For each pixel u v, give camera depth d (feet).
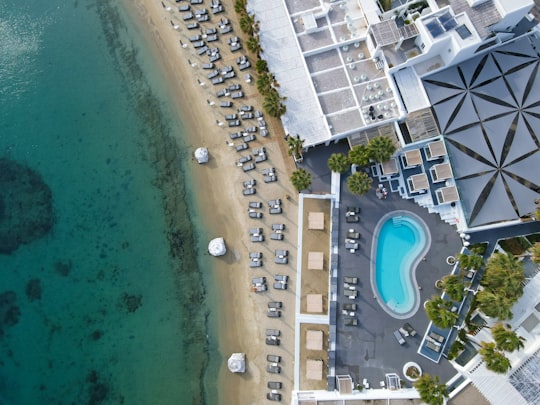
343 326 224.33
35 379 240.53
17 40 268.41
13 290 248.32
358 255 229.25
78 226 251.39
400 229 231.71
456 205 224.33
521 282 205.26
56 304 245.86
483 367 200.44
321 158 238.27
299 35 238.48
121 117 259.19
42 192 255.29
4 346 243.81
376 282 227.40
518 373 196.24
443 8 217.15
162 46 260.42
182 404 233.35
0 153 260.21
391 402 209.26
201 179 247.50
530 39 228.02
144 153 254.27
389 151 216.74
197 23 258.57
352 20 237.25
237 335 233.96
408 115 224.53
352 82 232.32
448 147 223.30
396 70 229.25
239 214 241.14
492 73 224.12
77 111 262.06
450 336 218.38
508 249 223.10
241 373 230.48
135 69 261.65
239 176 244.22
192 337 237.86
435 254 226.58
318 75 233.96
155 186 251.19
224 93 250.37
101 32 267.80
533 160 217.36
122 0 267.80
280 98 227.81
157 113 255.91
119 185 253.44
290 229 235.81
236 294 236.43
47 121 262.26
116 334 241.76
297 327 226.99
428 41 214.90
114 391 237.45
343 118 229.04
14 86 266.36
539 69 222.89
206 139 249.75
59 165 257.75
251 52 252.83
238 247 238.89
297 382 222.89
